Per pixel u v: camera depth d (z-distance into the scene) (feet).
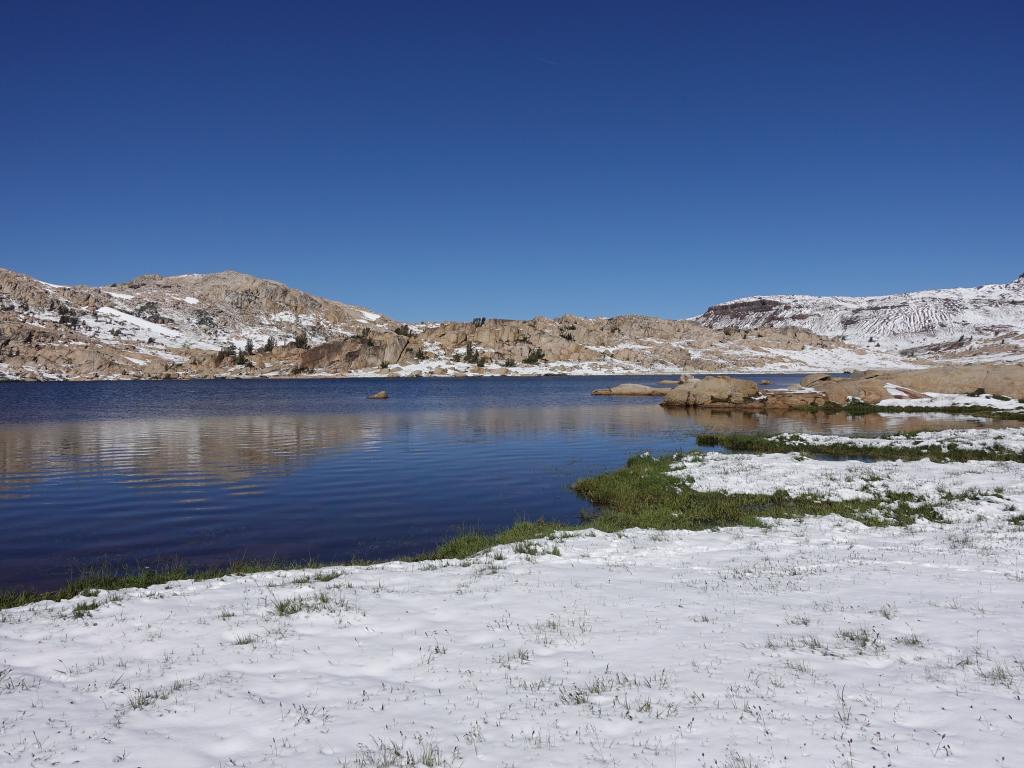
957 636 28.58
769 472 88.02
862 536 54.65
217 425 189.06
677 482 84.07
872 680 23.77
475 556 51.26
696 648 27.89
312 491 86.33
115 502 79.05
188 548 58.85
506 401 325.83
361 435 160.04
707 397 262.88
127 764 18.98
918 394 234.58
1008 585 37.55
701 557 48.42
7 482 92.73
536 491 86.69
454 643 29.66
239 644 30.07
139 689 24.76
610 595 37.35
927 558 45.57
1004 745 18.44
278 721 21.77
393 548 58.85
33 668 27.43
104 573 50.62
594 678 24.80
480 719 21.50
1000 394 225.76
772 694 22.70
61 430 172.86
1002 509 63.46
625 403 302.45
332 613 34.65
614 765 18.04
